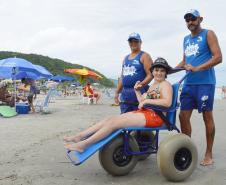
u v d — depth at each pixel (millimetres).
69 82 55188
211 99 5426
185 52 5629
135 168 5332
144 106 4863
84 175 4988
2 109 12711
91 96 21141
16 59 14328
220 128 9008
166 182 4688
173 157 4590
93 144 4680
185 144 4684
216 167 5348
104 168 4867
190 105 5543
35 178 4820
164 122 4914
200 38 5387
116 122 4684
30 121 10938
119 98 6137
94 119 11570
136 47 5711
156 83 5125
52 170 5211
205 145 6934
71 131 8781
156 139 5211
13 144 7043
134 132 5566
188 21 5398
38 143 7125
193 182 4676
